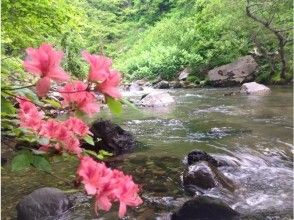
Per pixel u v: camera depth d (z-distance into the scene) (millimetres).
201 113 10211
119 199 1152
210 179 4949
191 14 24484
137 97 14172
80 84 1324
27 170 5375
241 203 4605
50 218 4113
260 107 10758
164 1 30625
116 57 27922
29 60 1139
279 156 6285
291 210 4387
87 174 1157
